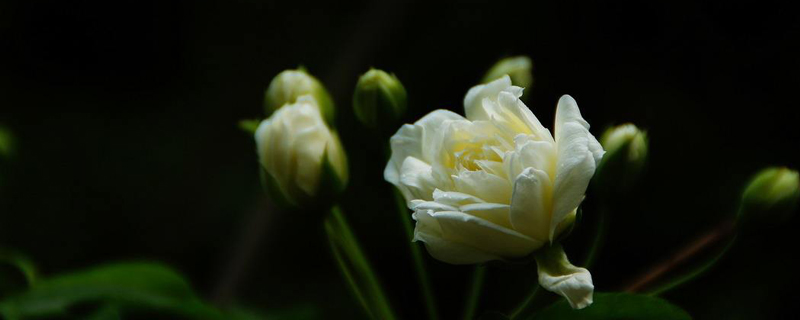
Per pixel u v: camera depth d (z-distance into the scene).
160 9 0.43
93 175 0.40
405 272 0.38
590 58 0.37
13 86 0.42
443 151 0.25
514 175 0.25
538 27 0.38
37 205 0.39
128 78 0.42
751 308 0.34
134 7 0.44
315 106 0.28
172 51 0.43
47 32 0.43
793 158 0.35
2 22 0.42
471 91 0.26
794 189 0.27
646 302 0.26
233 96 0.42
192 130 0.42
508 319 0.26
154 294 0.28
